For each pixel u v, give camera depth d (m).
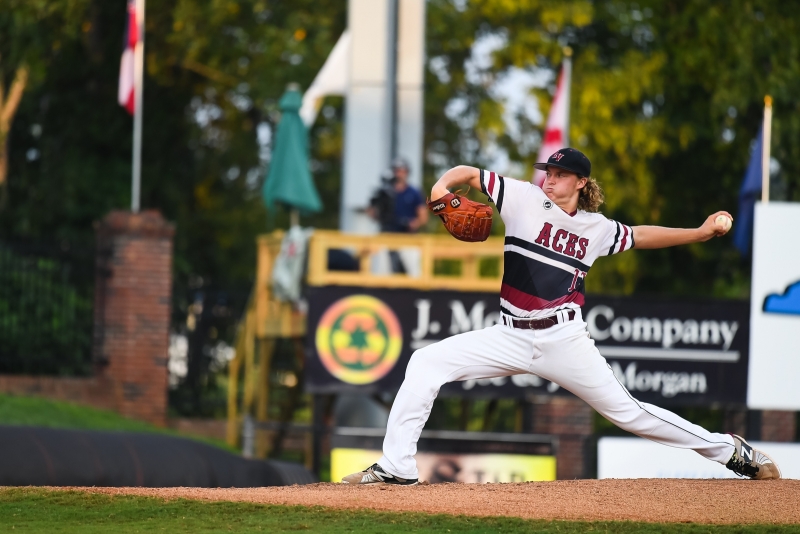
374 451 45.03
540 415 49.25
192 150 83.62
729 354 45.91
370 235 47.47
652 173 79.31
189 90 80.00
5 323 53.97
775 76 74.56
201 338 61.81
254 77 81.19
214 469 40.25
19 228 74.69
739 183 77.94
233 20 78.25
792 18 76.38
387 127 53.91
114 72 74.94
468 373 20.11
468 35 85.31
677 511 19.12
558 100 58.94
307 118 61.41
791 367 44.66
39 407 49.94
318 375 45.56
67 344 55.06
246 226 89.88
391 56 54.03
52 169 75.25
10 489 20.56
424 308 45.91
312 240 47.09
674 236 20.00
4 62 73.56
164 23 75.06
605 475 42.16
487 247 47.69
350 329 45.72
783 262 44.41
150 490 20.75
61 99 75.69
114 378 54.06
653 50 79.81
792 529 17.89
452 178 19.56
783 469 42.78
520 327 19.83
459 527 17.64
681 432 20.80
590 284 77.81
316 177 93.56
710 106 76.88
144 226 54.59
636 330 45.91
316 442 48.03
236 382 60.12
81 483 36.53
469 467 45.09
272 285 53.75
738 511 19.19
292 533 17.20
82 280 56.66
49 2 69.81
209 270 88.31
